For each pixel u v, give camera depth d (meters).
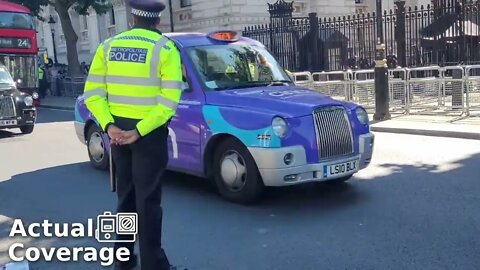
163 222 5.92
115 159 4.12
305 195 6.75
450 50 17.53
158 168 3.94
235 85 6.99
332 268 4.49
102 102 3.95
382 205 6.16
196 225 5.77
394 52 20.12
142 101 3.85
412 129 11.13
